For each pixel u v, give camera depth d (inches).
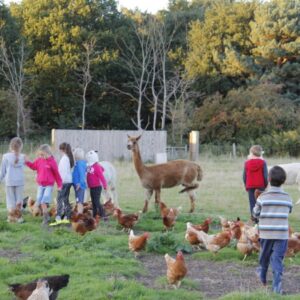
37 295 237.9
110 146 1283.2
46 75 1739.7
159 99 1866.4
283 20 1791.3
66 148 496.4
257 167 479.2
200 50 1840.6
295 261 370.6
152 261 371.2
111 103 1873.8
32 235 434.6
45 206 484.1
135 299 278.1
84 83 1756.9
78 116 1819.6
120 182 834.8
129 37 1836.9
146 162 1294.3
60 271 324.8
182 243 398.3
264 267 305.7
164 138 1320.1
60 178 487.2
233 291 299.7
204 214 560.1
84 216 450.6
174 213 473.7
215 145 1502.2
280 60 1834.4
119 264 348.8
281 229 293.9
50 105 1802.4
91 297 279.0
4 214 537.3
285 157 1355.8
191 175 573.3
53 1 1844.2
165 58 1765.5
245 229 372.5
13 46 1683.1
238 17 1883.6
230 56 1803.6
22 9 1862.7
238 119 1560.0
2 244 399.9
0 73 1603.1
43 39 1807.3
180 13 2059.5
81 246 389.4
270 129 1541.6
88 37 1764.3
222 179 881.5
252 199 482.9
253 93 1604.3
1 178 493.4
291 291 309.0
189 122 1573.6
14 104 1558.8
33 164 495.2
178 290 297.7
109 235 440.1
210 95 1775.3
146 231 470.3
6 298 280.4
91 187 509.0
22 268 331.0
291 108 1605.6
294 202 692.7
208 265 363.9
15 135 1596.9
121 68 1827.0
